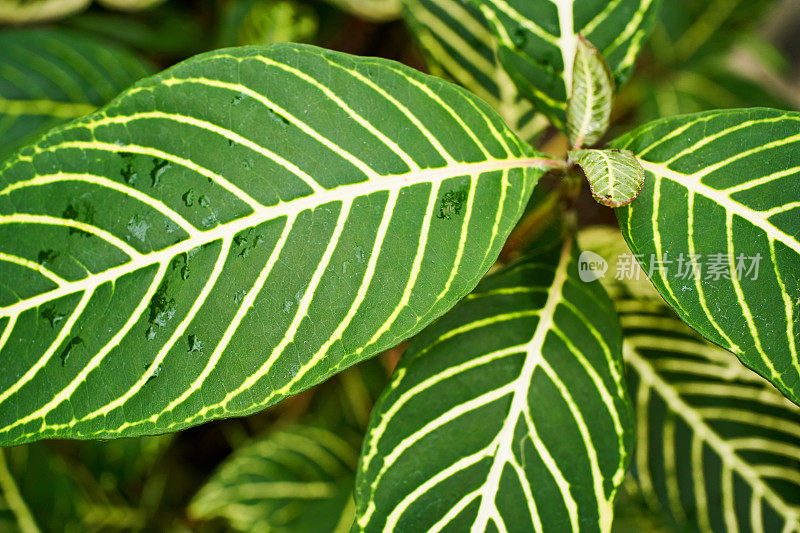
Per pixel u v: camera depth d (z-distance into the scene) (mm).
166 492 773
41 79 620
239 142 468
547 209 581
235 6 714
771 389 570
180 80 466
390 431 489
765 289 474
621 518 656
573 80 501
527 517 482
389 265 469
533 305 512
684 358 581
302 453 677
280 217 467
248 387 459
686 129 493
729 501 567
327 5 815
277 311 463
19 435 447
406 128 479
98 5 803
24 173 455
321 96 474
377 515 480
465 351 501
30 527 627
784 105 744
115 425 452
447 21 594
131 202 460
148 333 457
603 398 496
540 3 521
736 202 480
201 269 461
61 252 455
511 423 491
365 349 464
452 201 478
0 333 450
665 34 785
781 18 984
